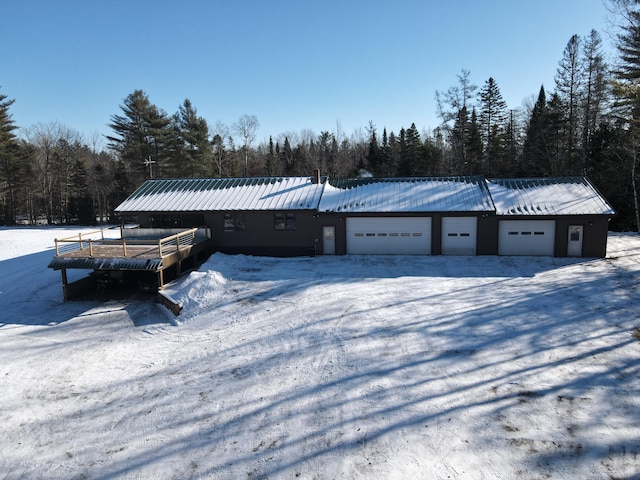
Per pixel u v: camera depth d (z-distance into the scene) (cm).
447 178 2520
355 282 1805
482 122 4678
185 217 2427
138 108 4756
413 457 748
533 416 845
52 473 762
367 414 883
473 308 1445
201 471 744
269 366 1128
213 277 1823
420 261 2136
